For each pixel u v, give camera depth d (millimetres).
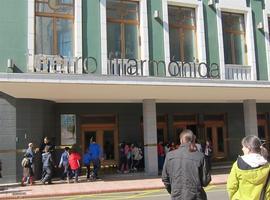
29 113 19000
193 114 25156
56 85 16766
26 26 18453
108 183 17938
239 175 4723
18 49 18219
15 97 18641
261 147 4898
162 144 22438
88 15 19609
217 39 22625
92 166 21391
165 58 21047
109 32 20266
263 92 22375
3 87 16734
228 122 25938
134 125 23391
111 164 22688
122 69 19766
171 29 21672
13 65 18047
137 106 23594
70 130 21891
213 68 22078
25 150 18609
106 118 22969
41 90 17578
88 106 22438
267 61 24000
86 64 19047
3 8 18250
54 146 20516
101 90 18469
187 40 22062
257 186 4637
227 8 23141
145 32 20734
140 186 16812
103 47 19641
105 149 22734
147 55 20609
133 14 20938
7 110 18453
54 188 16609
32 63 18234
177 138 24359
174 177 5508
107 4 20297
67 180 18531
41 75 16203
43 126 19641
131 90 18953
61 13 19328
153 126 21297
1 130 18234
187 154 5520
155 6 21203
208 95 21969
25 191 15867
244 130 26094
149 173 20812
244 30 23828
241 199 4664
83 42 19328
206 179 5426
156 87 18688
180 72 20797
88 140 22438
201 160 5473
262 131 27094
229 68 22672
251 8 23906
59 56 18641
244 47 23703
